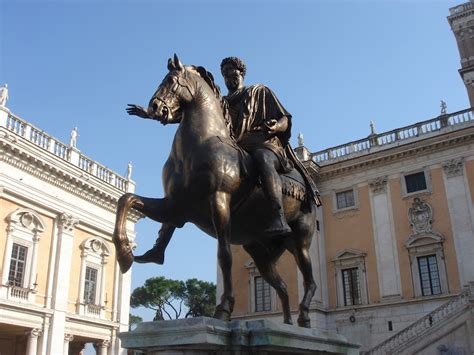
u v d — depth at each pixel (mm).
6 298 20891
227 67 4645
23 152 22031
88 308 25531
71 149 25359
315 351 3672
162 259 3924
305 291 4484
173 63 3951
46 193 23656
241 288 29125
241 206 3846
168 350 2979
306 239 4516
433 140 27531
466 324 21438
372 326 26531
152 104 3691
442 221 26516
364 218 28953
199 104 3912
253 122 4332
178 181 3688
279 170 4148
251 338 3107
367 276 27750
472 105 34562
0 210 21297
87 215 26172
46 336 22453
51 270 23469
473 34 37344
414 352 21906
